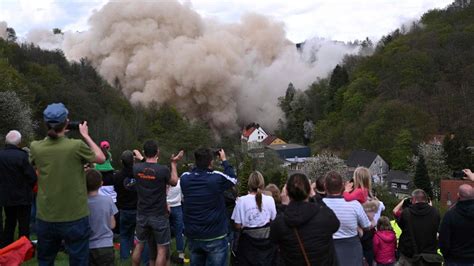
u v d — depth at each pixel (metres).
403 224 7.35
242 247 6.75
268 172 51.41
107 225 6.66
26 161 7.45
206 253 6.57
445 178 53.47
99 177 6.67
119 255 9.25
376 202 7.56
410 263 7.36
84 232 5.74
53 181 5.57
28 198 7.58
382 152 63.84
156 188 6.84
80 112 64.38
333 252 5.06
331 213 5.10
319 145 79.25
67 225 5.61
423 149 56.19
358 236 6.59
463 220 6.47
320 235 4.94
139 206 6.91
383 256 8.14
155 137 71.88
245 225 6.68
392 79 76.19
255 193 6.77
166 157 48.34
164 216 6.92
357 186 7.51
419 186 49.38
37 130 53.16
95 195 6.66
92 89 76.81
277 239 5.11
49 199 5.58
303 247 4.91
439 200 47.47
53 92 63.91
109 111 72.75
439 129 66.25
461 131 63.62
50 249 5.83
